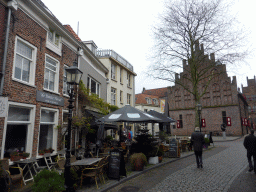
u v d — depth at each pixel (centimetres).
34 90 808
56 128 948
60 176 514
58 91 1005
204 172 762
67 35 1077
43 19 892
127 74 2467
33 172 752
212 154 1288
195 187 575
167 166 928
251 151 738
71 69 593
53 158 912
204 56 1834
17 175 562
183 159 1141
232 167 847
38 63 847
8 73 675
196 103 1812
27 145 769
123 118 903
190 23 1733
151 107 3756
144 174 773
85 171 650
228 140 2555
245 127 4109
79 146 1037
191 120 3872
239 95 3691
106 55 2036
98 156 948
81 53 1244
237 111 3456
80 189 575
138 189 580
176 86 4097
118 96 2133
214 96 3675
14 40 712
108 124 1261
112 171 688
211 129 3619
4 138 643
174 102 4091
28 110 790
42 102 856
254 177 672
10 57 688
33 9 816
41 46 874
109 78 1941
